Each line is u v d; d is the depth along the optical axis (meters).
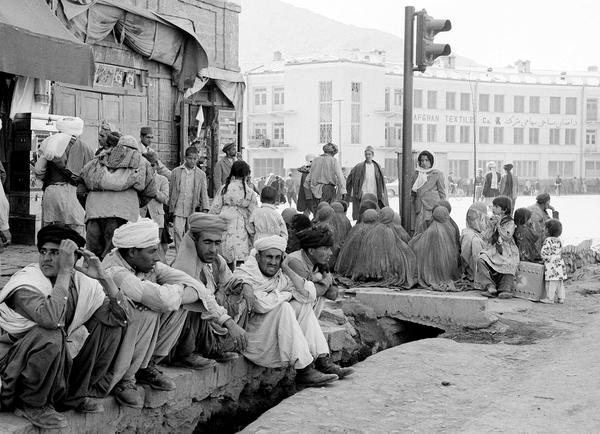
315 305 8.02
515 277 12.06
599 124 88.44
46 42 12.78
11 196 14.13
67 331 5.36
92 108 16.55
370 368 8.16
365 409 6.83
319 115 76.81
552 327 10.46
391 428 6.35
